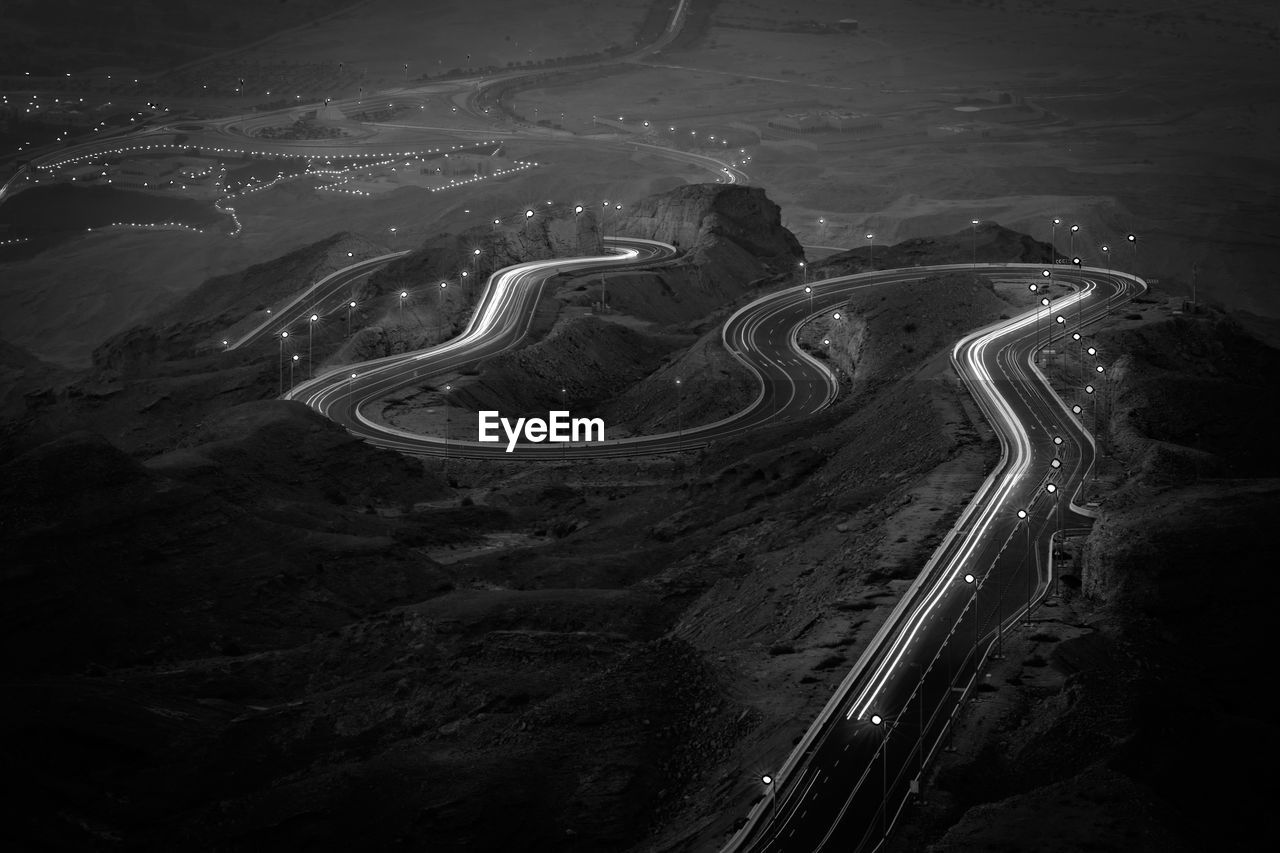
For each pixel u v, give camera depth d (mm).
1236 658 64062
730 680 65312
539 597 83812
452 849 56375
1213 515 69125
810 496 102812
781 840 51594
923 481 90062
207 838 59125
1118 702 58469
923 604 69938
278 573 94312
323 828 58062
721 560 90500
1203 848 52938
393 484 123000
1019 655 63406
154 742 67062
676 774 59781
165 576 92375
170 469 107812
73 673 82062
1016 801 52281
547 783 59188
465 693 68688
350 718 69188
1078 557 73688
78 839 60312
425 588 96938
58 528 92688
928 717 59000
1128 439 97000
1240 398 104438
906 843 51000
